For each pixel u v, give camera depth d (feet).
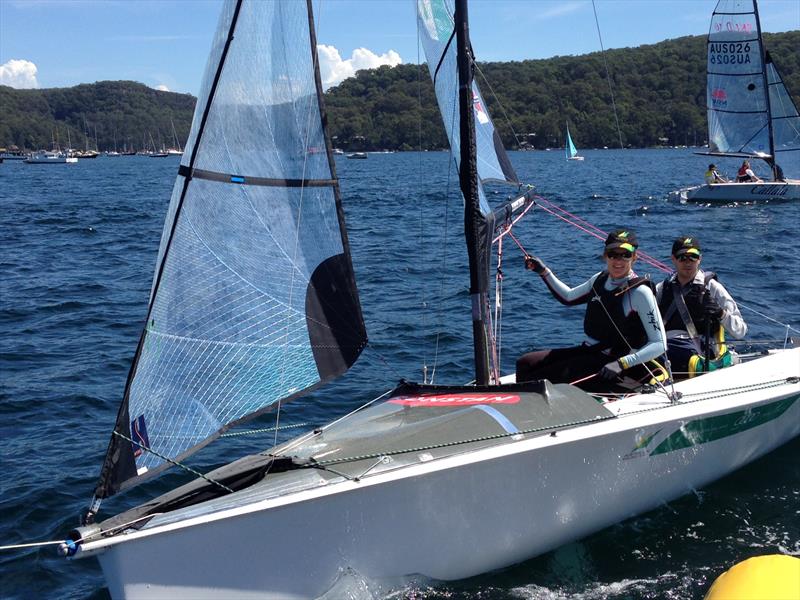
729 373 16.83
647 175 127.54
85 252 51.01
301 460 12.28
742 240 48.29
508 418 13.34
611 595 12.40
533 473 12.76
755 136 71.87
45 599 13.07
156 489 16.71
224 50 11.16
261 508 10.96
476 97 16.94
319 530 11.46
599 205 74.38
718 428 15.05
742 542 13.74
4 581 13.55
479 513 12.51
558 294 16.44
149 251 51.57
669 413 14.20
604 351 15.61
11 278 41.19
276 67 11.84
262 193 11.90
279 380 12.27
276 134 11.95
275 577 11.34
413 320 30.01
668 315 17.10
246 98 11.55
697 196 72.69
